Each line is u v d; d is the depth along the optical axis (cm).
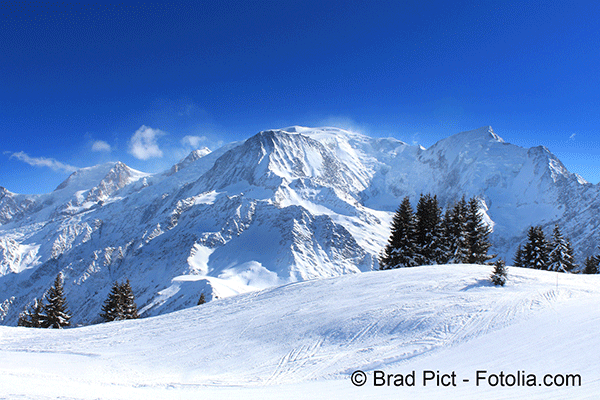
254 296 3002
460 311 1766
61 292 5069
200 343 2053
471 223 4634
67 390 1170
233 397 1177
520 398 874
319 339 1805
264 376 1484
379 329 1756
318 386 1269
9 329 2850
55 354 2119
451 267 2822
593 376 938
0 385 1169
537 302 1741
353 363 1457
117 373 1711
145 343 2205
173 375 1641
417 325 1703
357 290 2486
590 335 1248
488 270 2562
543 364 1091
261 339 1956
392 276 2714
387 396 1040
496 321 1584
